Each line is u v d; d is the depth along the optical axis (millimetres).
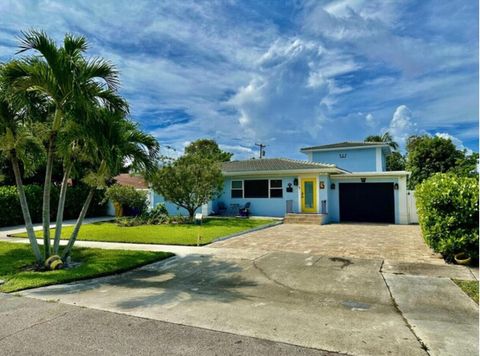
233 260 8383
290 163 20234
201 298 5523
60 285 6422
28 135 8000
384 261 8094
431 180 9172
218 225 15609
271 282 6449
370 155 23906
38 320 4566
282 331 4164
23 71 6871
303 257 8625
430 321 4469
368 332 4117
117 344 3820
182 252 9508
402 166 36750
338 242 11047
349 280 6504
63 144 7711
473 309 4918
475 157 24859
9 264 8086
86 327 4316
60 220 8320
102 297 5625
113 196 19797
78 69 7285
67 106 7371
